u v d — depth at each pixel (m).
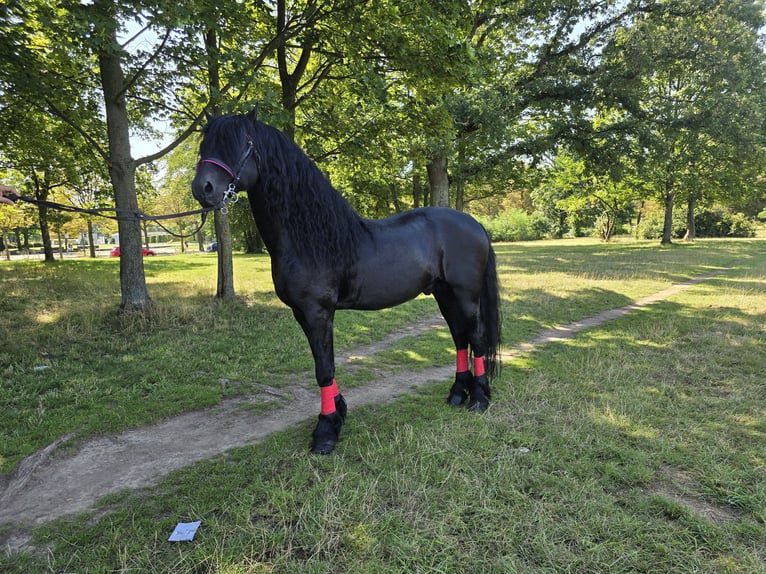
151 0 4.51
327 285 2.90
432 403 3.72
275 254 2.91
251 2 7.04
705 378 4.08
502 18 12.13
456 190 19.23
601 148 12.84
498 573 1.82
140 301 6.82
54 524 2.24
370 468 2.66
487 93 11.25
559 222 42.69
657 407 3.41
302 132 8.64
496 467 2.59
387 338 6.25
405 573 1.84
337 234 2.89
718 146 16.59
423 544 2.00
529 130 14.92
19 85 5.74
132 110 8.11
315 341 2.96
